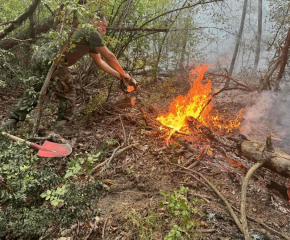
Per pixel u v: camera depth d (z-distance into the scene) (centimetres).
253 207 208
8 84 416
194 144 292
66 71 305
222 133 336
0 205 187
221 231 184
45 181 164
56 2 241
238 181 238
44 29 411
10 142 226
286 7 407
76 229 183
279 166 213
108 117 370
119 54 480
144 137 319
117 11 426
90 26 231
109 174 247
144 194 223
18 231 146
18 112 298
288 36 345
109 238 178
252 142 241
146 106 408
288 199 219
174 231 165
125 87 358
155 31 482
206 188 229
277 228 189
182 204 177
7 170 167
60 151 244
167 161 269
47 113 359
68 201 154
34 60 297
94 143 303
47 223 152
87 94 453
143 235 178
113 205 209
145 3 471
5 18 460
